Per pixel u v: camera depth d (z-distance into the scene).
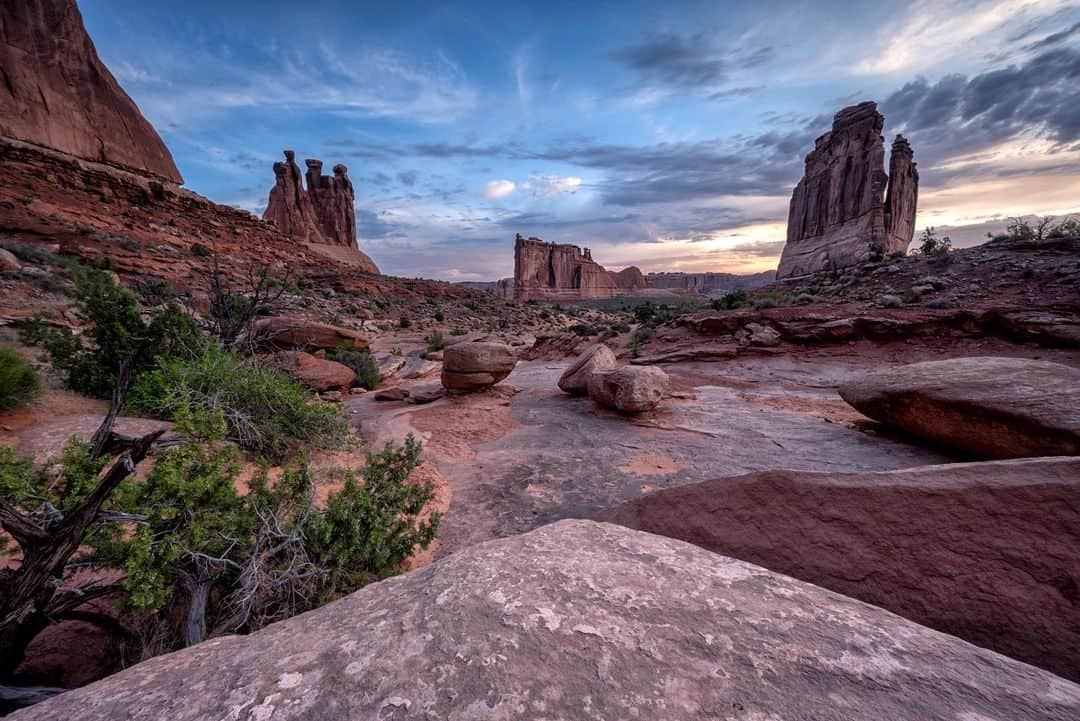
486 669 1.04
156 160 77.69
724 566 1.58
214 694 1.01
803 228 72.81
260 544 3.46
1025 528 2.41
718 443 8.64
